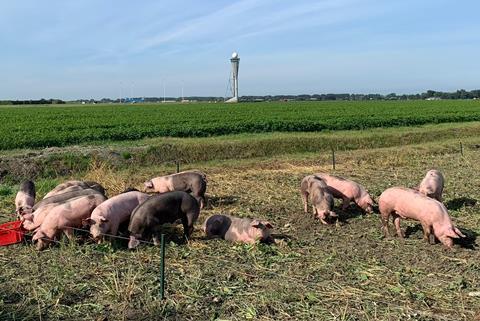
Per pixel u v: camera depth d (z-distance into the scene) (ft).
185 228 30.78
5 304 21.57
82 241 29.84
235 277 24.30
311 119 115.34
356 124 106.73
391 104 241.35
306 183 36.70
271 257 27.12
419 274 24.72
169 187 38.68
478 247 28.86
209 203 40.37
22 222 30.58
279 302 21.25
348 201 37.17
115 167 60.39
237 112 160.35
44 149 67.97
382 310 20.58
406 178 52.11
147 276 24.34
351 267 25.50
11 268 25.91
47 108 231.71
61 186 36.32
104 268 25.63
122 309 20.81
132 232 29.04
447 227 28.35
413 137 91.09
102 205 29.50
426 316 20.03
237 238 30.25
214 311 20.62
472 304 21.25
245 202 40.75
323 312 20.42
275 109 185.26
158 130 87.51
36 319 20.17
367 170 57.72
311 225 34.01
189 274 24.71
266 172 56.08
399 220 31.58
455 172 55.36
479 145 83.25
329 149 79.20
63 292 22.50
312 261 26.53
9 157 58.70
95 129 91.56
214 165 62.49
